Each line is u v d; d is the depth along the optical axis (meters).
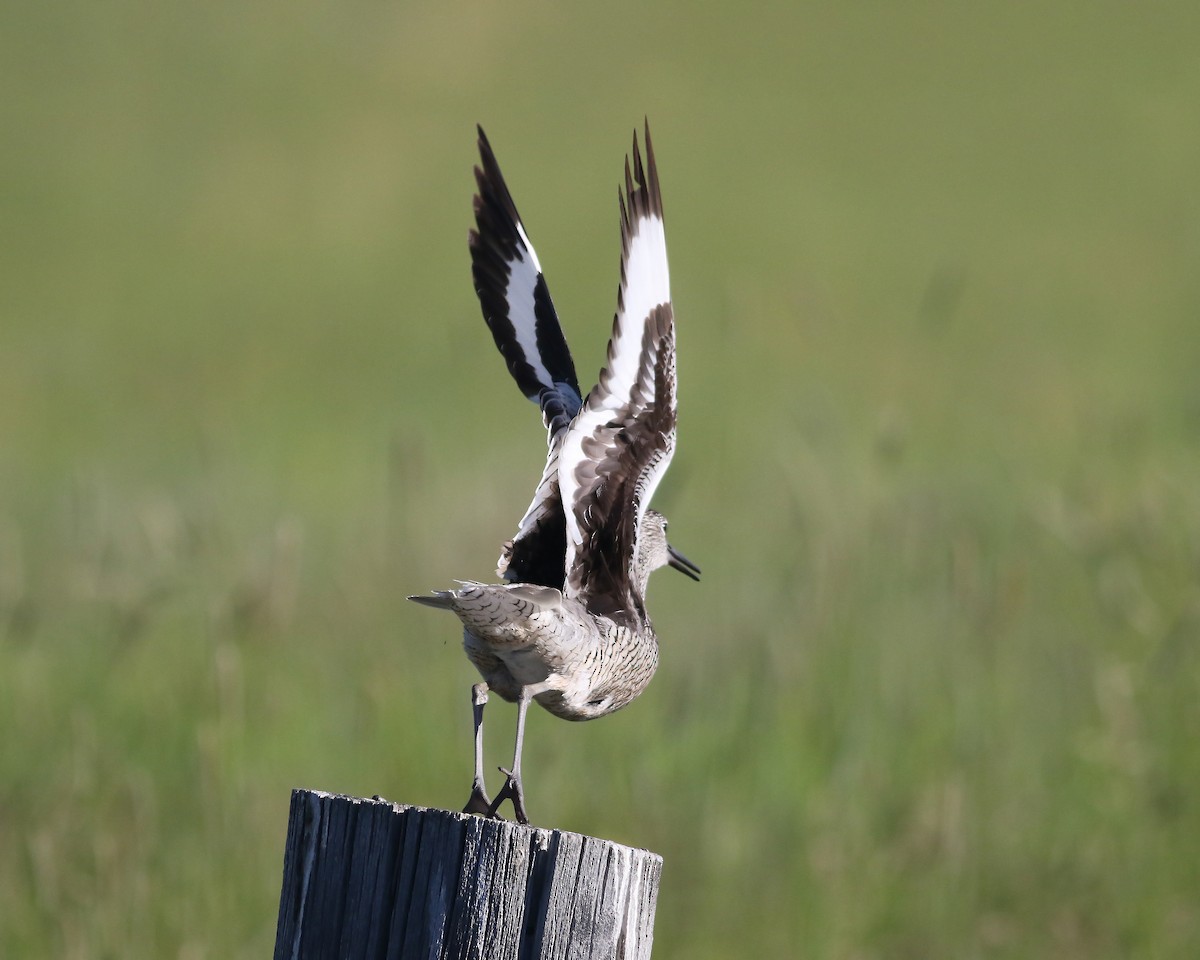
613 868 5.50
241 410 24.03
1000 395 21.98
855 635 12.34
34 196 35.53
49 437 22.56
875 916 10.39
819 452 16.56
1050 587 13.08
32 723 11.49
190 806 11.02
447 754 11.50
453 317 28.33
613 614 7.55
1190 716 11.22
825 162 37.59
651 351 7.19
